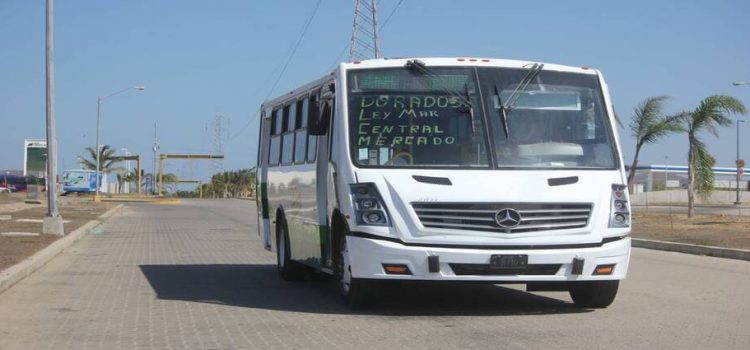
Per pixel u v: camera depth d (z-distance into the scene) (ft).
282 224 45.34
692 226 86.17
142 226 106.01
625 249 30.53
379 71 32.14
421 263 28.89
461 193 29.19
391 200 29.45
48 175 74.74
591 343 26.17
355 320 30.78
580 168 31.09
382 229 29.30
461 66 32.37
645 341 26.63
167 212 158.71
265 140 51.62
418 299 36.47
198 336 27.94
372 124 31.27
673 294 38.83
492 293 38.50
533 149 31.12
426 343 26.20
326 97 33.94
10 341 27.22
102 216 122.21
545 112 31.96
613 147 31.99
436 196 29.14
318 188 36.09
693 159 99.09
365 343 26.30
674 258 59.21
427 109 31.50
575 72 33.12
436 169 30.22
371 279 31.04
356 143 30.96
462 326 29.30
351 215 30.09
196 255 62.44
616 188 30.94
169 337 27.81
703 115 95.25
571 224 29.71
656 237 73.15
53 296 38.42
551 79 32.60
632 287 41.68
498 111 31.63
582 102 32.50
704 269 51.13
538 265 29.22
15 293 39.37
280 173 45.83
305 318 31.53
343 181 30.89
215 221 121.60
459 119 31.37
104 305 35.53
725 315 32.32
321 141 35.99
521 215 29.27
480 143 30.91
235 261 57.57
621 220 30.66
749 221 92.38
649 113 98.89
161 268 52.21
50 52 75.05
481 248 29.07
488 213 29.12
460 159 30.63
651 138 99.09
